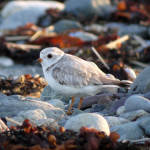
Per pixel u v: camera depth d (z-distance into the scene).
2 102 9.01
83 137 6.57
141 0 31.69
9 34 25.38
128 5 29.27
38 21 28.98
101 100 9.90
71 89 8.67
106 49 19.59
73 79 8.60
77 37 22.02
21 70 18.62
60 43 21.81
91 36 23.39
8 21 30.05
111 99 10.01
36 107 8.82
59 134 6.95
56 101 9.76
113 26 26.88
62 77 8.65
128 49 20.67
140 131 7.58
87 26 26.84
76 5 28.92
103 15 28.98
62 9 30.28
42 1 33.88
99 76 8.82
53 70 8.77
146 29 26.45
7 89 13.25
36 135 6.64
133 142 6.97
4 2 34.88
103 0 29.75
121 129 7.61
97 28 26.11
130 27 26.61
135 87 10.37
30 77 13.99
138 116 8.17
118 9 29.23
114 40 21.30
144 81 10.16
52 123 7.39
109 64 16.22
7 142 6.36
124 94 10.30
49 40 22.30
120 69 13.98
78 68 8.69
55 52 8.91
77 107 10.12
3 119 8.37
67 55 9.05
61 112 8.76
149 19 27.91
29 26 26.56
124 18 28.16
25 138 6.48
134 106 8.55
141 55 20.69
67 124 7.34
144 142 7.14
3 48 21.84
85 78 8.64
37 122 7.55
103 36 22.44
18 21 29.89
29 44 22.83
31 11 30.11
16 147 6.17
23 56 21.27
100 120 7.25
